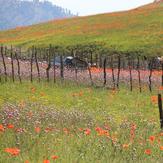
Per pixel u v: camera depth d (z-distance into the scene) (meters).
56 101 68.81
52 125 39.31
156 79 95.94
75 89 80.56
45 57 128.88
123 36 173.25
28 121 39.75
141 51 152.00
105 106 67.75
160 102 48.41
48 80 86.38
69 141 33.50
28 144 31.06
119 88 85.38
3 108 47.00
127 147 32.88
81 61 111.94
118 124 47.88
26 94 71.44
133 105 69.88
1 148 29.94
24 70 92.75
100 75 94.12
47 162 23.56
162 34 170.50
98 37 175.12
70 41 172.00
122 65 128.88
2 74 86.06
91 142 33.56
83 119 46.25
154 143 37.31
